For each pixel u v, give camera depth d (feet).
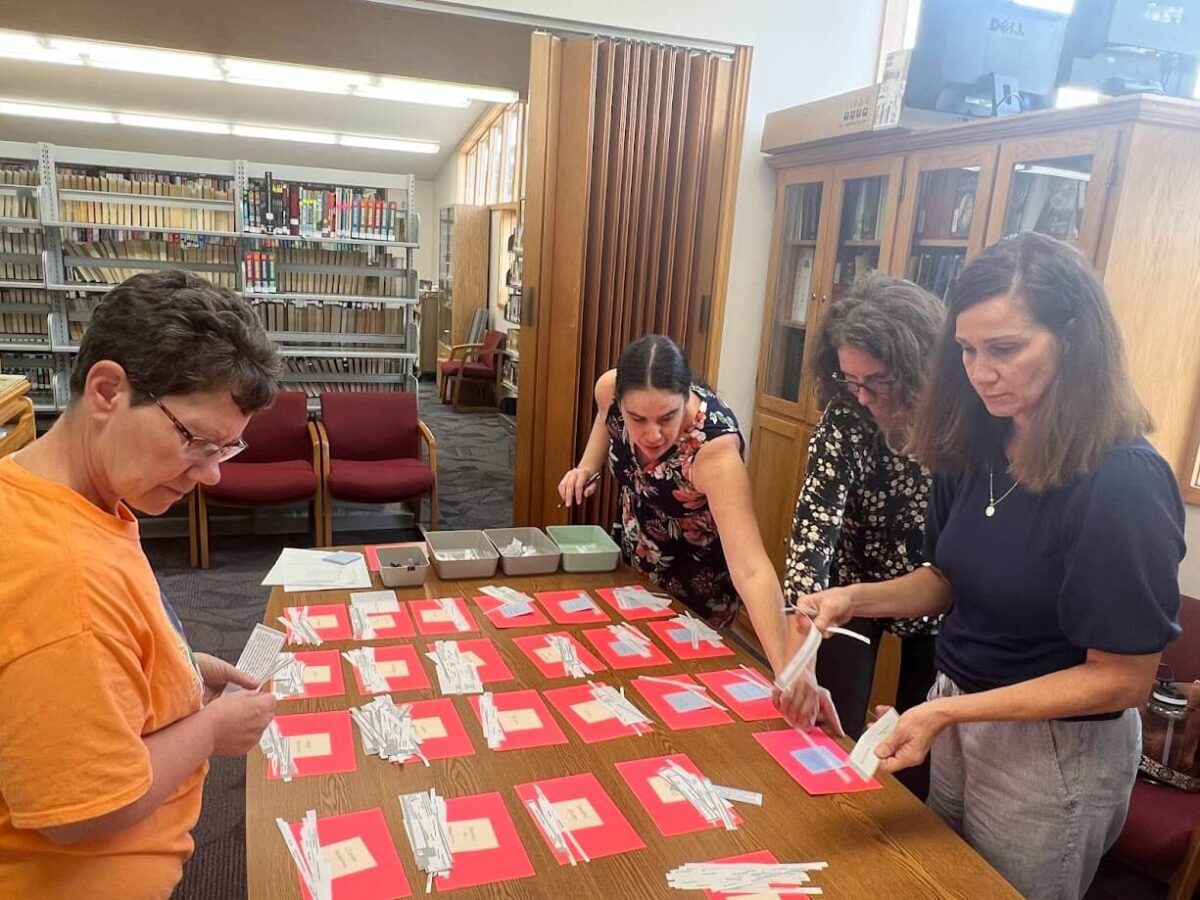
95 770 2.50
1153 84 7.79
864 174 10.03
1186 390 7.39
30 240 14.56
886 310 5.22
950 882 3.61
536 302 11.78
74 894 2.77
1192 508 7.59
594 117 11.37
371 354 16.06
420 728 4.52
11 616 2.42
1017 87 8.66
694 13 11.34
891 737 3.84
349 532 15.48
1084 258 3.68
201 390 2.65
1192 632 7.13
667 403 5.44
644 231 11.92
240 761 8.29
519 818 3.84
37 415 15.21
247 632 11.04
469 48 13.92
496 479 19.58
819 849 3.77
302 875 3.41
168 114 31.30
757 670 5.47
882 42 12.21
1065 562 3.82
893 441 5.34
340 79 22.58
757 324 12.58
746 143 11.94
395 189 15.72
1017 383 3.69
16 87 27.45
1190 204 6.96
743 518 5.57
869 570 6.27
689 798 4.07
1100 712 3.74
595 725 4.68
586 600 6.42
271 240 15.34
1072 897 4.22
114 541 2.75
